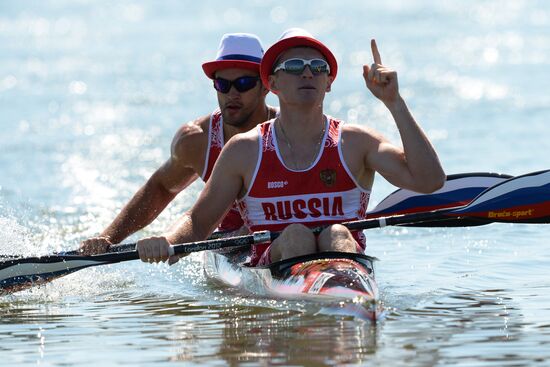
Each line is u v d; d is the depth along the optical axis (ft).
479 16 474.49
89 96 284.82
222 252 104.12
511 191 94.99
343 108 249.96
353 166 88.17
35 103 275.18
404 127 84.84
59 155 198.80
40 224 136.15
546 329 73.67
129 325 80.07
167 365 66.08
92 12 579.07
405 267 104.17
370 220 88.69
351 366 63.72
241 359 66.64
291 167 88.07
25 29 505.25
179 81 308.19
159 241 85.35
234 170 89.10
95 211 146.51
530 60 334.24
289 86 86.53
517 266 102.73
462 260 107.24
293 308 81.41
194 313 84.33
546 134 200.95
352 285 77.66
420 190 85.35
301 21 465.88
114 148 206.39
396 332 72.90
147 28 476.54
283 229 88.79
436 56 346.95
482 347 68.18
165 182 111.04
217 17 512.22
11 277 92.48
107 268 111.65
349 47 372.58
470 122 221.66
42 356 69.87
